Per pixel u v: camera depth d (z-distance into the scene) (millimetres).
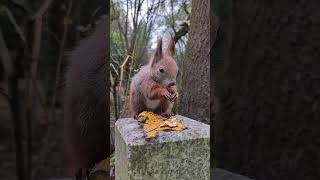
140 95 1709
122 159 1565
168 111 1685
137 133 1540
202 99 1606
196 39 1635
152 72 1695
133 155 1475
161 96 1682
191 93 1647
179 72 1709
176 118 1631
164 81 1682
